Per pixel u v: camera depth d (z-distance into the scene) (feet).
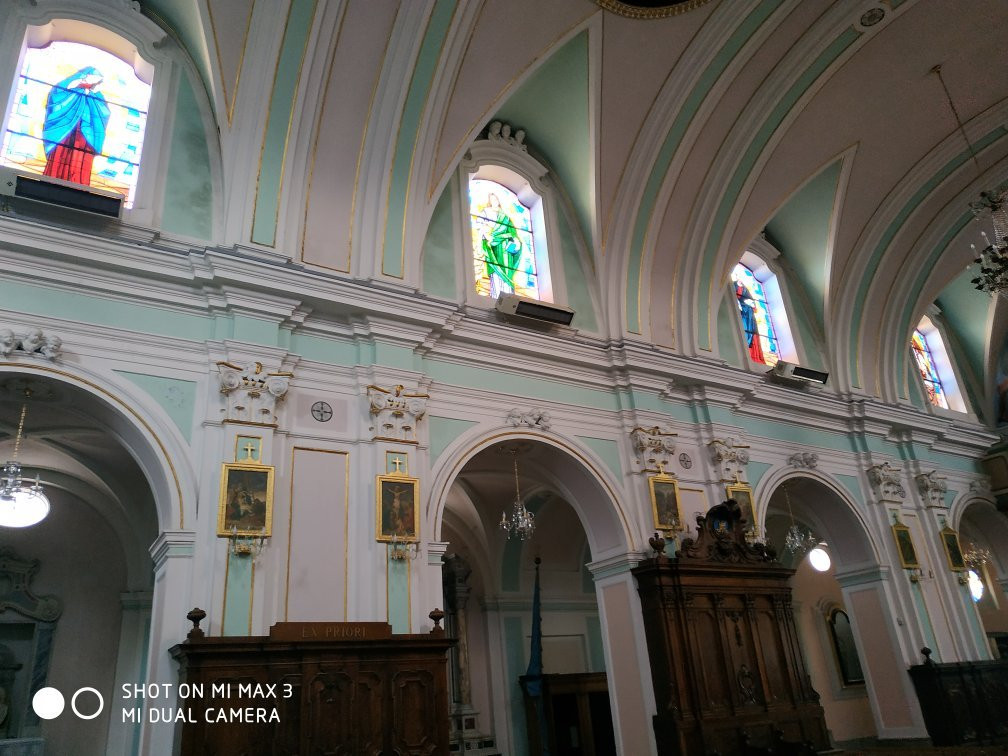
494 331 32.55
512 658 46.01
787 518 52.80
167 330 25.86
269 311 27.20
